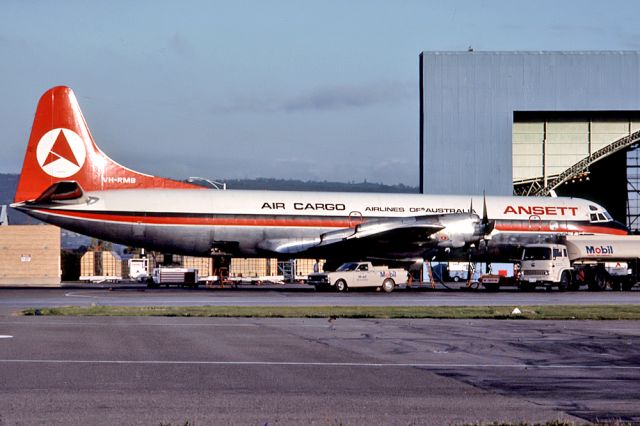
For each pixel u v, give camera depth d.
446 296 86.38
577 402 25.06
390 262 101.88
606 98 139.50
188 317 55.47
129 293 90.31
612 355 36.41
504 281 106.88
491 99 140.62
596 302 76.50
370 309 63.56
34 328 46.78
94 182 96.00
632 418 22.72
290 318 55.12
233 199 96.19
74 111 96.44
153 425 21.27
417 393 26.53
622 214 172.62
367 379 29.38
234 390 26.89
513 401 25.17
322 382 28.66
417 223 97.31
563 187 172.88
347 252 99.75
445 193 140.38
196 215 94.38
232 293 90.56
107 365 32.34
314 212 97.69
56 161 95.69
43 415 22.52
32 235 138.50
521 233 105.25
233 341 41.19
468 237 98.00
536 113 145.38
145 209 93.44
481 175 140.50
